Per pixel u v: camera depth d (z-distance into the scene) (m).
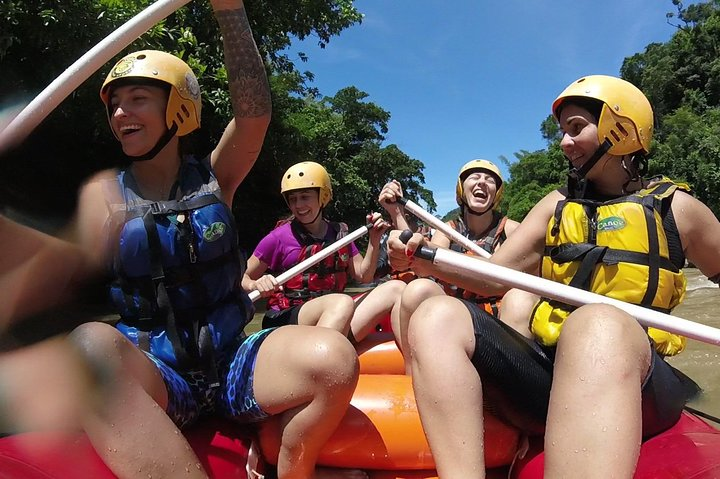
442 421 1.26
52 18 4.97
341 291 3.46
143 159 1.57
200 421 1.57
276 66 11.88
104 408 1.16
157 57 1.57
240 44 1.71
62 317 1.28
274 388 1.43
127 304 1.49
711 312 5.72
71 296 1.32
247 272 3.49
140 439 1.16
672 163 22.86
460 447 1.24
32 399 1.19
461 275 1.83
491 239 3.58
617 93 1.60
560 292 1.49
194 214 1.55
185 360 1.47
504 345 1.39
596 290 1.56
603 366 1.13
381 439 1.54
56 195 1.38
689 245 1.60
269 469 1.61
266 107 1.74
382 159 28.88
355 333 2.37
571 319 1.23
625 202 1.58
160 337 1.49
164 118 1.57
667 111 32.66
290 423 1.43
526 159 35.62
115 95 1.58
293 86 15.13
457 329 1.35
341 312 2.16
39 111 1.51
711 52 31.89
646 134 1.62
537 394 1.42
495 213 3.74
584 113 1.64
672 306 1.59
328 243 3.45
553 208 1.77
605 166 1.66
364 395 1.62
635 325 1.22
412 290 1.83
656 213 1.55
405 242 1.76
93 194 1.47
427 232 3.93
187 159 1.68
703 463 1.17
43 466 1.09
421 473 1.58
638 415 1.11
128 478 1.14
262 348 1.50
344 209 16.52
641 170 1.70
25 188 1.30
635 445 1.08
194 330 1.51
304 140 11.88
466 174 3.68
